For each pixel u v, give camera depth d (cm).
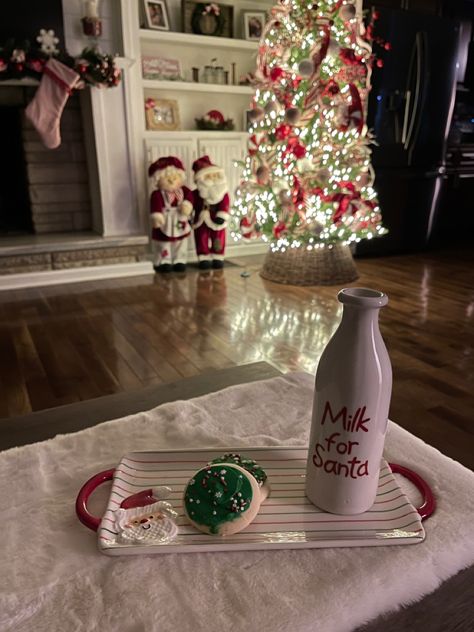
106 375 204
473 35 442
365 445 57
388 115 400
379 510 61
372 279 357
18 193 378
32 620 47
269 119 310
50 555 55
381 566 53
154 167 357
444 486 67
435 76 402
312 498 62
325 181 301
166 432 81
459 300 310
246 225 343
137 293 320
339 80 301
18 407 178
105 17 336
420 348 235
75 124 366
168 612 47
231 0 401
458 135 461
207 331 253
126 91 343
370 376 54
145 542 55
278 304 296
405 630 51
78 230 387
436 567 54
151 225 377
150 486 66
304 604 48
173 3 385
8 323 266
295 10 294
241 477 61
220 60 412
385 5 384
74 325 262
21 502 64
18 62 298
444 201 470
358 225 326
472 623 53
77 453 75
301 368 211
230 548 55
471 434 163
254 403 90
